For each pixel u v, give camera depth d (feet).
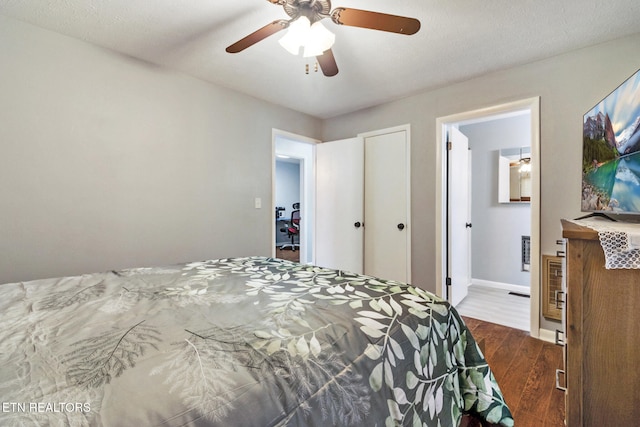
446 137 9.45
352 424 2.21
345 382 2.29
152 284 4.17
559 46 6.71
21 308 3.21
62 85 6.28
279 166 25.03
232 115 9.31
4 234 5.70
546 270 7.35
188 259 8.36
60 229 6.30
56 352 2.21
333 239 11.63
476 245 13.04
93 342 2.38
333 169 11.59
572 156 6.94
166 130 7.86
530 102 7.47
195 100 8.43
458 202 10.17
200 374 1.97
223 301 3.43
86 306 3.28
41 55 6.03
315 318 2.91
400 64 7.58
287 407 1.94
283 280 4.35
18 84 5.79
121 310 3.15
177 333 2.56
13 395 1.70
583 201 6.12
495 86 8.04
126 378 1.90
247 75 8.30
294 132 11.26
